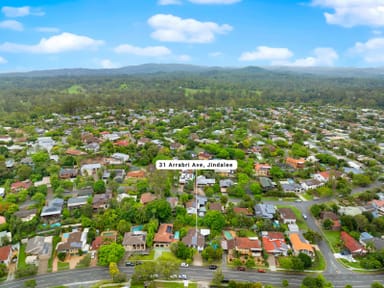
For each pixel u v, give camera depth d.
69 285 69.81
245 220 94.62
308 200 117.31
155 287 68.38
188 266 77.00
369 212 99.75
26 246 83.00
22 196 110.81
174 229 93.06
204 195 118.12
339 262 79.62
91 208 101.12
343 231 92.38
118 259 76.25
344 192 119.75
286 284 69.31
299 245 82.12
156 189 114.69
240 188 118.25
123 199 107.50
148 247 84.31
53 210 100.12
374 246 82.56
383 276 74.56
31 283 67.31
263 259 79.31
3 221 93.31
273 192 119.62
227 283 70.75
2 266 73.19
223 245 84.06
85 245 84.25
